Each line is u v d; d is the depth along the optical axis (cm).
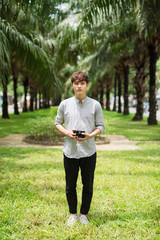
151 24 793
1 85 660
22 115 2414
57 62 1077
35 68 801
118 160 588
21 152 671
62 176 452
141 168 510
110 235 250
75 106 258
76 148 255
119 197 347
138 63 1777
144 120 1872
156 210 308
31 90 3441
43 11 720
